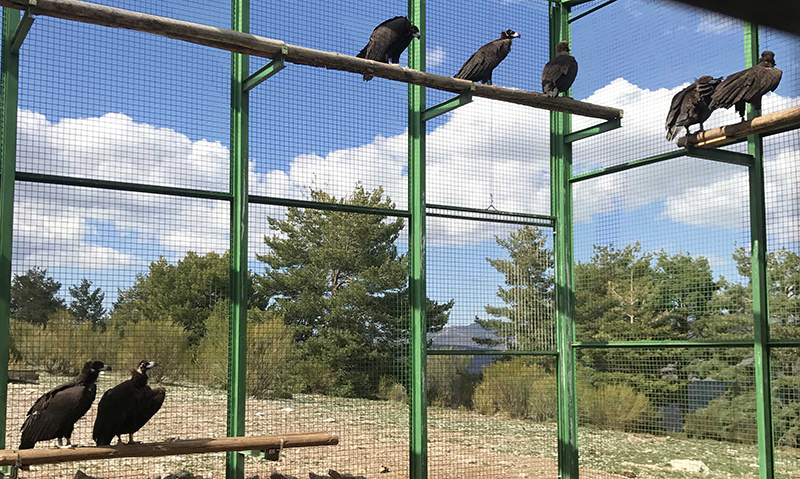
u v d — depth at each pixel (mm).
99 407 4574
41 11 4555
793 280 5754
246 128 5992
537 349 7223
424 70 6859
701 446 6230
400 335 6598
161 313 5629
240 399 5754
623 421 6824
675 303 6512
